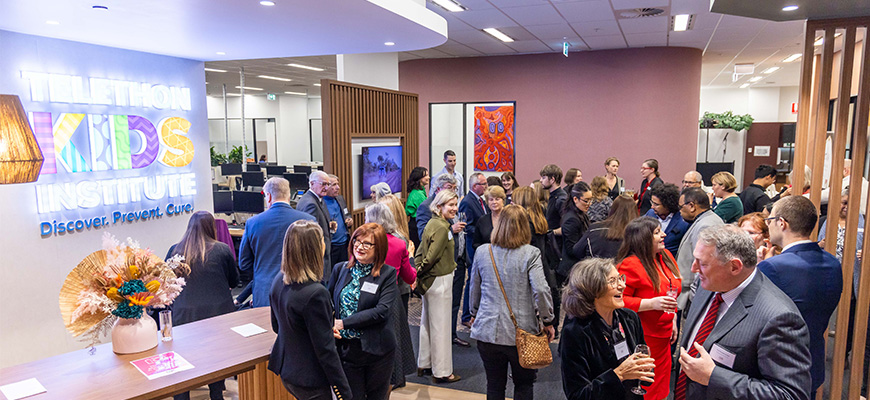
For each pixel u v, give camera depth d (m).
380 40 4.52
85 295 2.44
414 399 3.80
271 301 2.55
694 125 9.69
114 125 4.20
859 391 3.00
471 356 4.57
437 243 3.81
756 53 10.05
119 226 4.30
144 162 4.50
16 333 3.61
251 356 2.57
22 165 2.25
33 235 3.67
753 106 17.66
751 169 16.30
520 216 3.04
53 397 2.13
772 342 1.75
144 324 2.62
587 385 2.01
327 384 2.50
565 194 5.38
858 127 2.93
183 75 4.98
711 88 18.03
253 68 11.41
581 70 9.94
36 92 3.68
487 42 8.87
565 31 7.91
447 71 10.78
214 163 13.31
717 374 1.81
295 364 2.46
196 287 3.40
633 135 9.75
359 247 2.85
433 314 3.99
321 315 2.39
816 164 3.02
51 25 3.44
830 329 4.50
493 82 10.52
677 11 6.53
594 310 2.07
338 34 4.19
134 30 3.68
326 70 11.84
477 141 10.95
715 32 7.94
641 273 2.81
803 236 2.40
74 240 3.94
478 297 3.19
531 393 3.08
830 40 3.00
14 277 3.58
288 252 2.43
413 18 3.78
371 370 2.92
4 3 2.87
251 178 9.95
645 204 6.59
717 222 3.55
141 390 2.20
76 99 3.95
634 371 1.92
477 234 4.28
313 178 4.82
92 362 2.48
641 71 9.55
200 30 3.77
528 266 2.99
